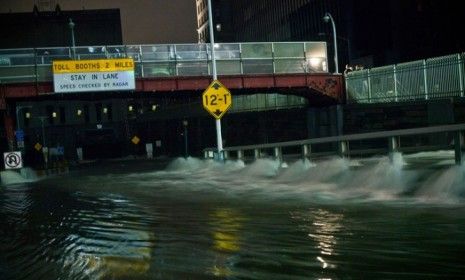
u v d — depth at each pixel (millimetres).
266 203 11617
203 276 5641
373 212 9234
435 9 57281
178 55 39500
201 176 23469
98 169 49000
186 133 66688
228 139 59188
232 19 114625
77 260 6801
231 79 39688
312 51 41781
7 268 6594
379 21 60031
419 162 15352
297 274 5539
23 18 123250
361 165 14539
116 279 5719
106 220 10594
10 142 39344
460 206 9289
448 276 5223
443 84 31844
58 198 17109
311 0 73375
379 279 5242
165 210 11648
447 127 10633
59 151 75188
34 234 9250
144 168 43656
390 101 36469
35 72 37219
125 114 94625
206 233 8250
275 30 90062
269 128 50656
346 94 41531
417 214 8703
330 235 7445
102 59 37594
